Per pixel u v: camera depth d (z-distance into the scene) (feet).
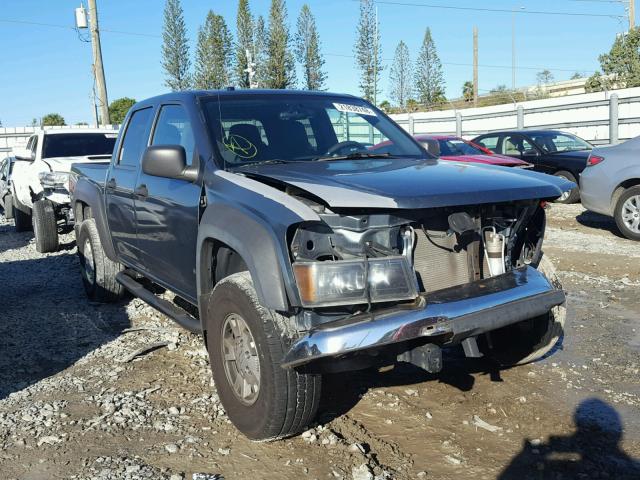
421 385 14.40
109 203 19.06
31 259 31.48
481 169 13.21
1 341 18.26
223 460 11.32
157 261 16.31
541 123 75.77
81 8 83.61
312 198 11.30
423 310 10.51
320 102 16.21
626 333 17.94
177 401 13.82
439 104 164.96
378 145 15.81
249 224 11.13
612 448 11.66
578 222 38.24
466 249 12.10
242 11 152.66
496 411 13.12
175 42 148.77
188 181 14.02
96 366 16.05
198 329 13.83
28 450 11.81
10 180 45.78
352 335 10.12
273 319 10.84
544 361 15.92
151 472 10.91
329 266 10.38
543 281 11.98
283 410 10.89
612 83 116.16
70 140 37.22
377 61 165.68
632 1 128.67
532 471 10.89
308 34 162.61
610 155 32.19
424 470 10.91
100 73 82.74
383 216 11.03
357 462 11.09
